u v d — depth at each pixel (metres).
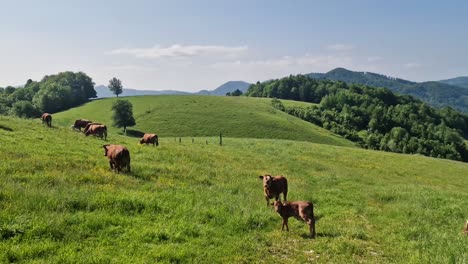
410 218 18.23
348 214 18.25
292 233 14.12
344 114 153.88
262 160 35.31
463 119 186.75
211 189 19.80
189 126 99.44
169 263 10.05
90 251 10.18
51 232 10.94
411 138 132.25
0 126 30.56
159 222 12.92
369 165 43.34
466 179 45.00
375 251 13.01
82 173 18.00
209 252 11.16
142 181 18.86
